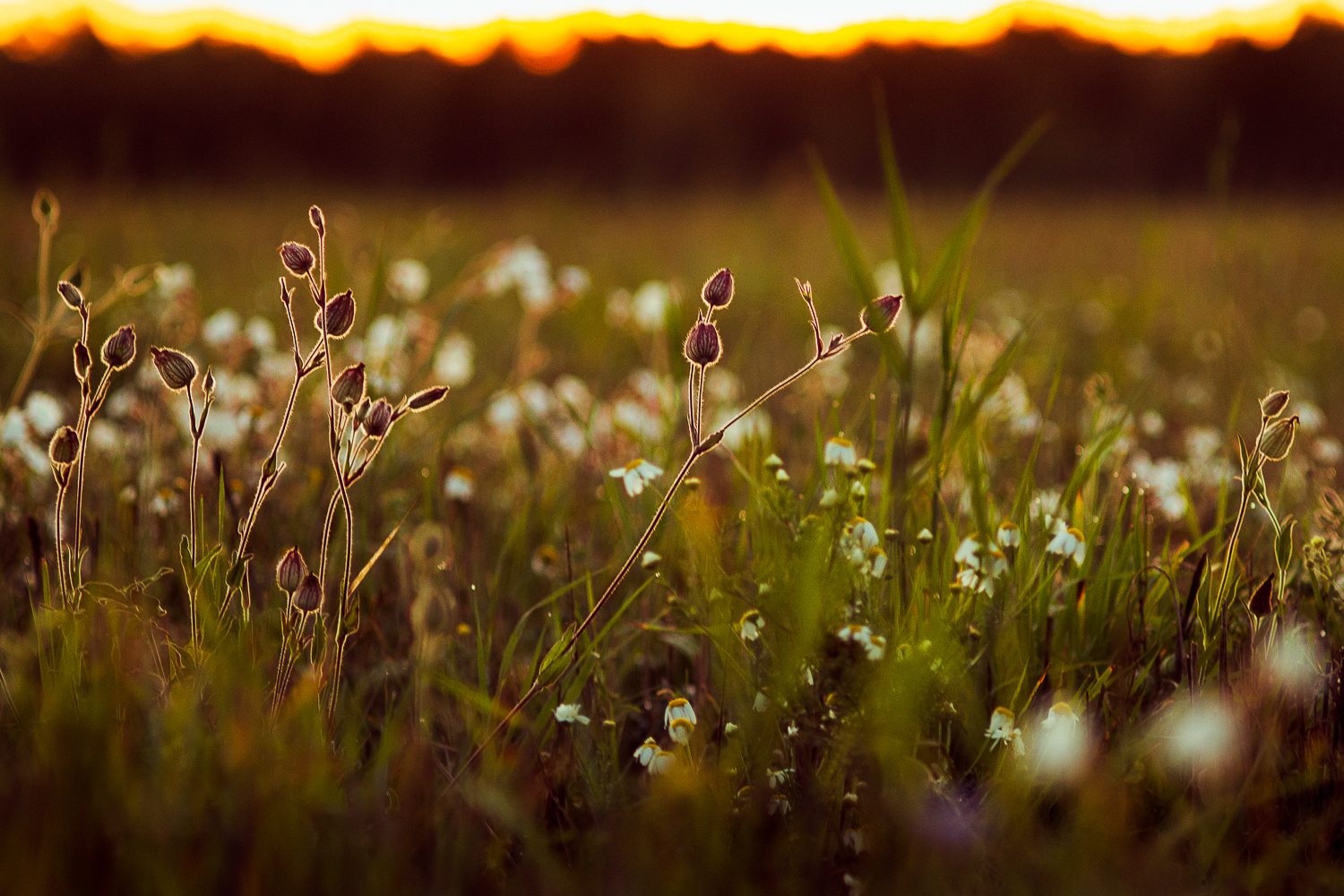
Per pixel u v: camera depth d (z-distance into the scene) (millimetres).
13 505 1094
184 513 1100
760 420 1267
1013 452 1236
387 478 1202
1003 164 1073
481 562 1128
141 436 1221
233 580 926
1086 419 1383
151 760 855
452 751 976
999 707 942
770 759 922
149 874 821
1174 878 869
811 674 927
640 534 1094
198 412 1210
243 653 910
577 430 1386
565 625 1082
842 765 915
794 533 984
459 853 860
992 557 987
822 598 929
